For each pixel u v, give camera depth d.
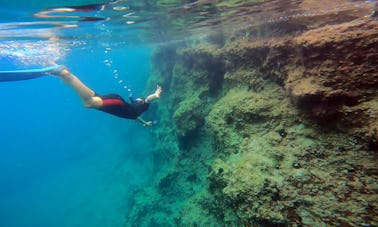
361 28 3.79
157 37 15.28
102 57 31.45
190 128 10.52
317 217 2.67
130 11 8.30
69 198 21.86
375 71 3.40
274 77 5.92
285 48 5.33
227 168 4.41
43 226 19.75
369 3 7.59
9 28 8.84
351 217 2.52
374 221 2.40
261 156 4.09
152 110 18.03
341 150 3.44
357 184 2.89
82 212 18.52
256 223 3.03
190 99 11.20
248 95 6.38
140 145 19.86
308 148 3.81
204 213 7.50
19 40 11.55
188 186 10.89
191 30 12.58
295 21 7.17
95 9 7.58
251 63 7.16
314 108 3.95
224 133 6.23
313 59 4.14
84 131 40.31
